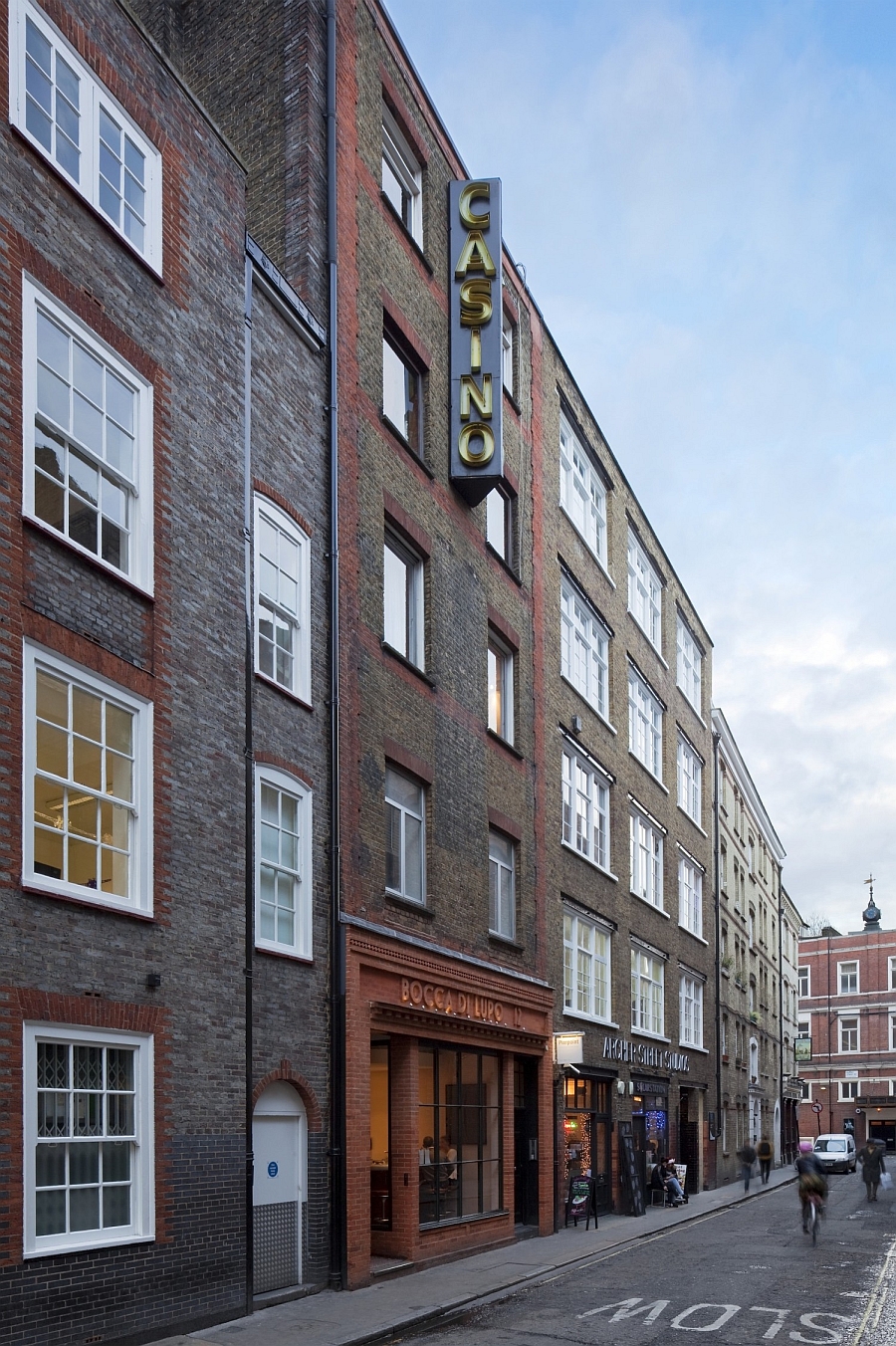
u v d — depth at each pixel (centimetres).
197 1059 1323
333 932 1673
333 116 1894
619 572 3494
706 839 4547
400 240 2109
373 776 1841
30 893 1084
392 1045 1895
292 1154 1555
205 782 1388
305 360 1758
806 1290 1666
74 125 1269
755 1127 5466
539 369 2836
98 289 1269
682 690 4300
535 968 2509
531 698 2620
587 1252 2106
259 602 1588
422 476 2123
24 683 1098
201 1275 1295
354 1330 1309
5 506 1091
